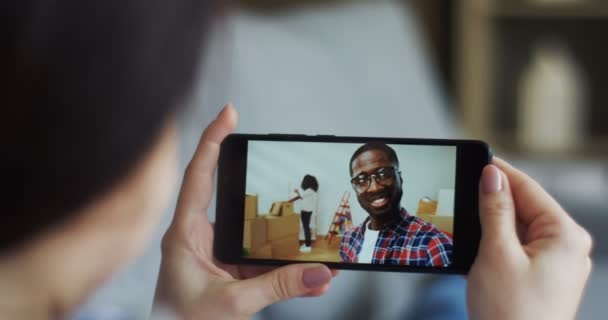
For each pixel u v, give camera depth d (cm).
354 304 98
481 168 62
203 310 54
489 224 57
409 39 200
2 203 20
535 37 231
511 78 232
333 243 64
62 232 21
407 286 97
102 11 19
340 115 162
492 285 55
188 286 55
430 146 63
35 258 22
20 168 19
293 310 97
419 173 63
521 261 55
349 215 64
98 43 19
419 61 199
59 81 19
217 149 59
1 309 22
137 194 22
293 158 64
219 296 54
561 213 60
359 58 185
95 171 20
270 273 59
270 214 63
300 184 64
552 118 226
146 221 24
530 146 227
